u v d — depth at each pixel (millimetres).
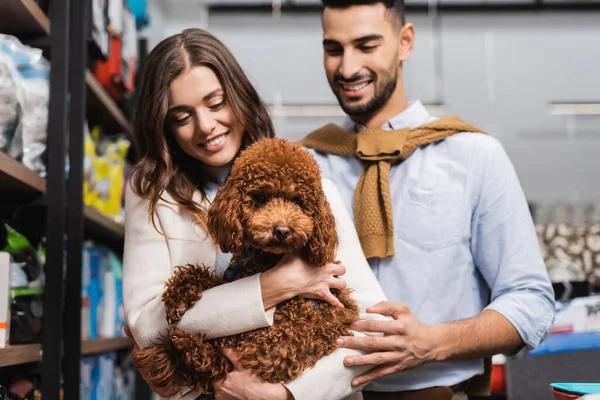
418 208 1814
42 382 1997
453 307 1774
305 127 6027
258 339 1368
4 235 1936
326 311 1433
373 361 1462
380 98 1907
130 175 1716
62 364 2145
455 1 5945
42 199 2061
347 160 1957
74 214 2232
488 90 5941
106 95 2824
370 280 1596
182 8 5961
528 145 5918
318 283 1417
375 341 1459
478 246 1826
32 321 1959
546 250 3256
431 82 5965
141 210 1646
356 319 1490
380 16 1863
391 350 1499
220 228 1360
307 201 1363
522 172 5902
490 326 1659
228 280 1479
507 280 1759
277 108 5996
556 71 5922
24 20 2018
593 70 5895
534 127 5926
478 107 5934
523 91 5934
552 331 2393
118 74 2895
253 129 1703
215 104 1630
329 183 1699
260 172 1342
